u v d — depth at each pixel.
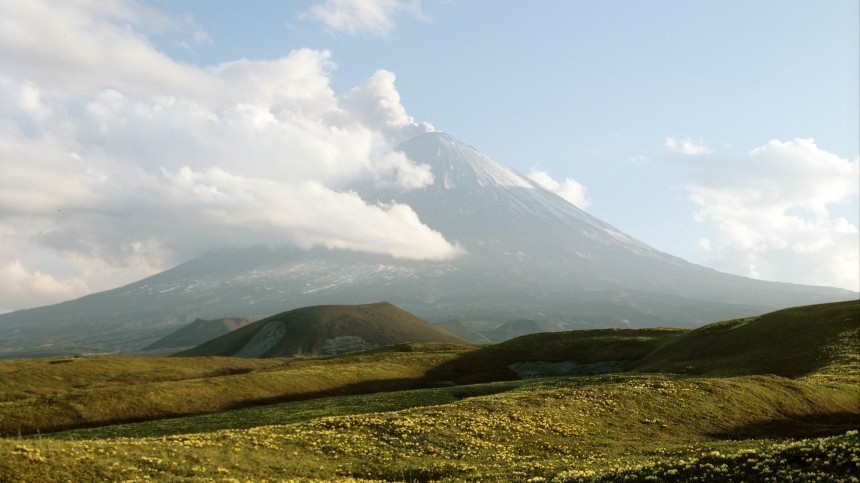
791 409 52.41
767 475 26.53
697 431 46.25
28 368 99.44
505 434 43.47
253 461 35.66
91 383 94.50
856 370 64.56
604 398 52.97
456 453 39.16
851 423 50.06
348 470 35.78
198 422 57.94
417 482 33.91
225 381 83.25
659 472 29.44
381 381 96.12
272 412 62.34
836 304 96.69
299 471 34.72
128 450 34.75
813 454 27.62
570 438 43.44
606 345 112.88
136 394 73.19
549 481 31.02
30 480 27.61
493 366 112.31
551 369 107.56
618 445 41.91
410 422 45.38
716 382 58.19
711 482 27.08
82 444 35.09
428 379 101.81
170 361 119.94
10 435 59.03
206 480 30.69
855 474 24.75
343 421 46.53
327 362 116.31
